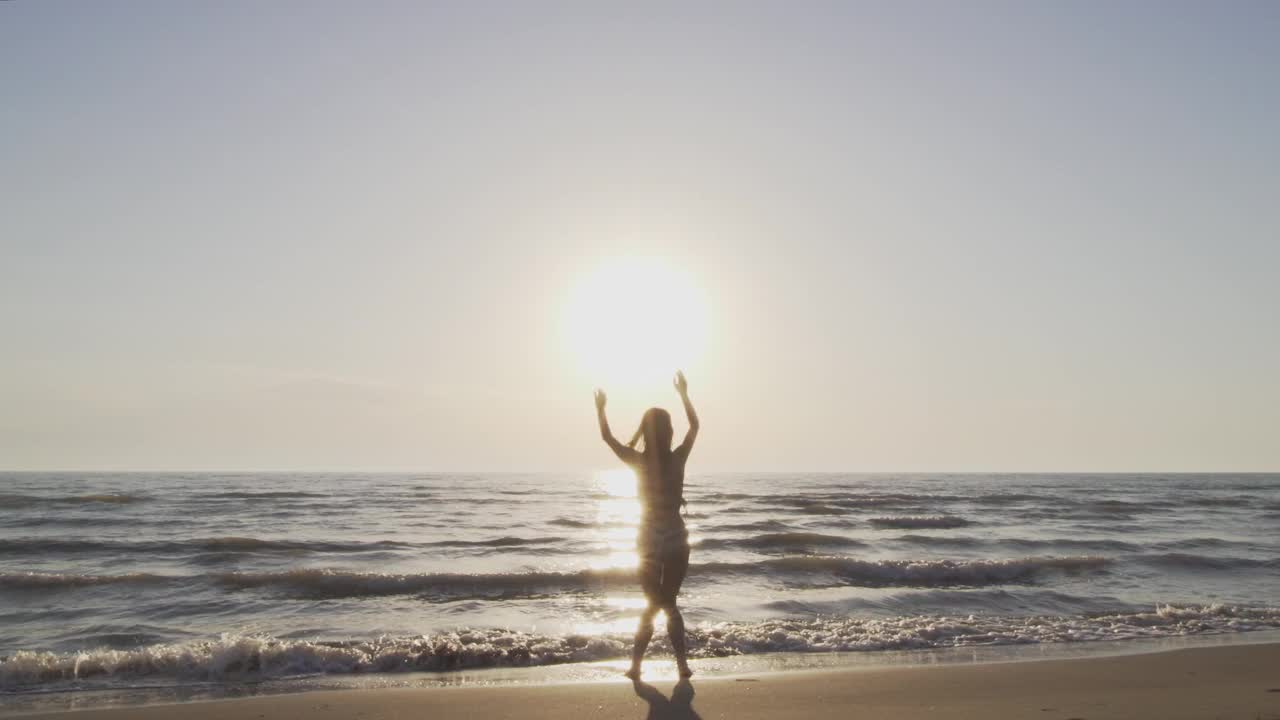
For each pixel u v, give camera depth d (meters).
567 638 8.80
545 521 29.78
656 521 6.46
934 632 9.57
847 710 5.77
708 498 46.59
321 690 6.78
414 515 32.41
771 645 8.88
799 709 5.79
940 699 6.11
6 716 5.83
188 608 11.63
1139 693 6.37
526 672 7.61
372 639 9.30
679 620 6.68
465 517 31.62
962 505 40.28
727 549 20.44
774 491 59.00
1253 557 17.56
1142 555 16.92
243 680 7.33
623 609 11.62
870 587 13.72
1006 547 20.69
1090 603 12.22
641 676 7.09
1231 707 5.86
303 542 20.55
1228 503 42.94
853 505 40.19
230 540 19.94
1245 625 10.38
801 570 15.28
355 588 13.26
